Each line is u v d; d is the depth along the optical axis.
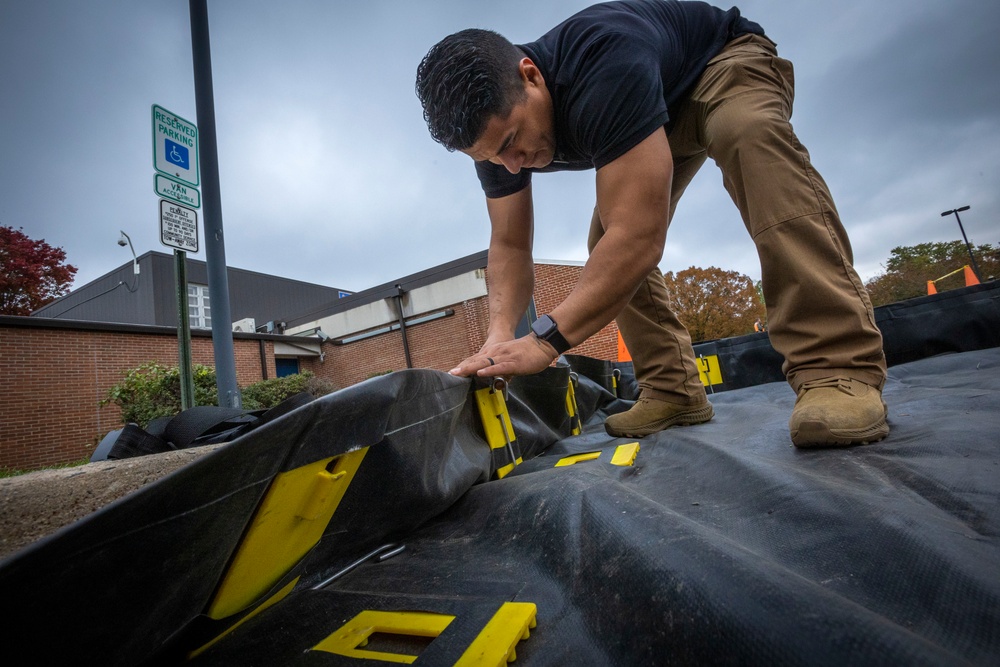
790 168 0.99
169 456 0.60
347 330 12.97
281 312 22.09
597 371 2.47
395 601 0.55
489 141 0.96
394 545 0.74
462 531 0.76
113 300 17.88
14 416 7.36
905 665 0.28
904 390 1.42
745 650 0.33
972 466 0.62
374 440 0.58
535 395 1.55
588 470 0.83
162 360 9.14
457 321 11.66
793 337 0.99
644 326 1.43
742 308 25.56
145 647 0.39
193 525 0.37
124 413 6.77
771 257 1.00
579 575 0.53
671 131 1.24
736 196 1.09
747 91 1.05
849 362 0.91
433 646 0.44
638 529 0.52
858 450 0.79
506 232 1.40
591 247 1.54
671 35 1.09
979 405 0.95
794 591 0.35
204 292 18.34
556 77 1.00
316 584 0.63
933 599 0.37
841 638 0.30
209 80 3.40
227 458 0.37
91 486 0.50
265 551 0.49
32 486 0.46
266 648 0.48
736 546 0.45
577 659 0.42
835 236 0.98
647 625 0.41
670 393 1.42
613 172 0.94
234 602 0.49
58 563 0.28
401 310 12.11
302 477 0.48
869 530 0.48
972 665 0.28
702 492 0.73
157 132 2.84
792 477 0.65
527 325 5.24
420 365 12.06
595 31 0.98
